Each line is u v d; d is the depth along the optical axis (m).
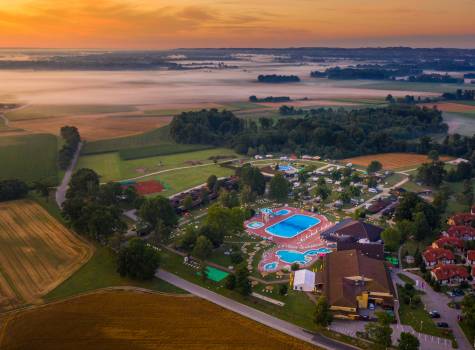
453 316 118.56
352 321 116.75
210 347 105.06
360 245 155.00
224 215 166.00
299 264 150.62
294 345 106.25
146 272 135.12
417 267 146.38
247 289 127.31
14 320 116.44
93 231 156.62
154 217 173.00
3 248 159.38
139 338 108.31
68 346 105.44
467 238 165.88
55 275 140.50
